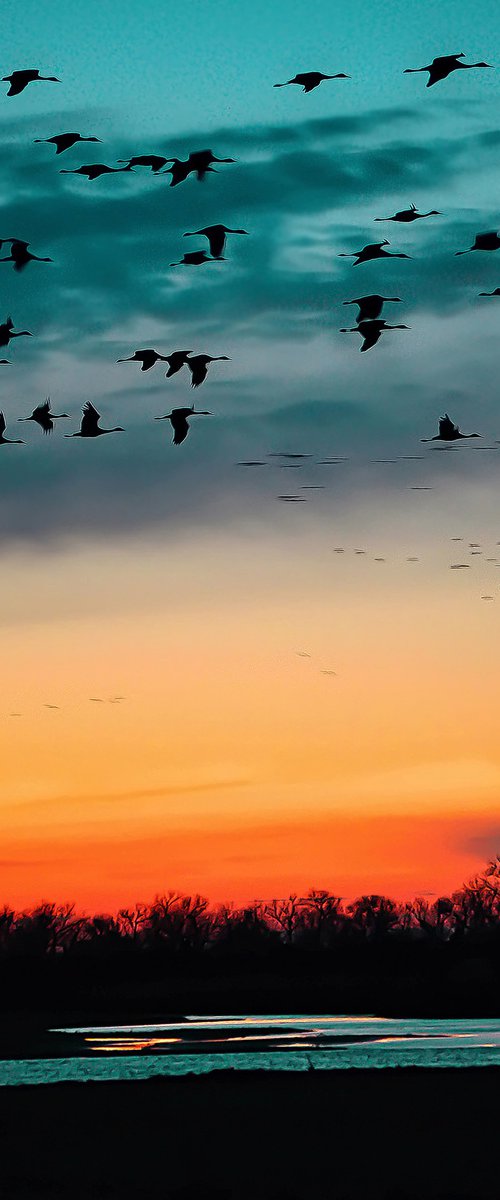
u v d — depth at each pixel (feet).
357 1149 152.05
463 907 591.37
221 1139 160.56
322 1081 212.23
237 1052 270.87
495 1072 220.02
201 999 464.24
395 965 521.65
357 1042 289.94
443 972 500.74
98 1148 154.92
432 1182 131.95
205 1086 209.05
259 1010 426.10
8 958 524.11
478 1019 372.38
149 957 533.96
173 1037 318.45
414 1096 193.06
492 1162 142.92
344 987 486.38
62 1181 133.39
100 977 519.19
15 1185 130.52
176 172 149.07
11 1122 175.94
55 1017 404.57
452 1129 165.37
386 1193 125.49
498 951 520.42
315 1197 124.16
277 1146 154.81
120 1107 188.44
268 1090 202.69
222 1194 124.98
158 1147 155.43
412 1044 281.33
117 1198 122.83
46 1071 240.94
